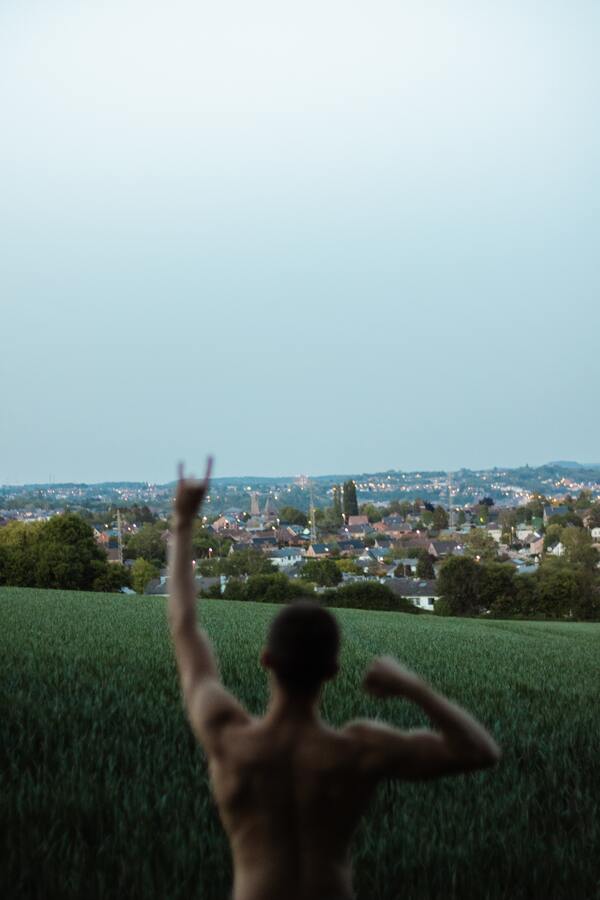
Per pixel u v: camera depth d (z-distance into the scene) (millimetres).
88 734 11008
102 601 56531
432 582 128500
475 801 8938
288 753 2953
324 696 15875
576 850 7469
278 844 2896
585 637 51969
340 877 2893
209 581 135125
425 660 28516
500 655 32781
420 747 2887
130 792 8430
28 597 59312
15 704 12922
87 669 18891
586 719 14914
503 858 7160
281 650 3004
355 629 47344
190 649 3309
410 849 7172
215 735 3061
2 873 6121
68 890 5973
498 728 13172
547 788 9641
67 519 102812
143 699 14211
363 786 2926
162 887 6090
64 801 7801
